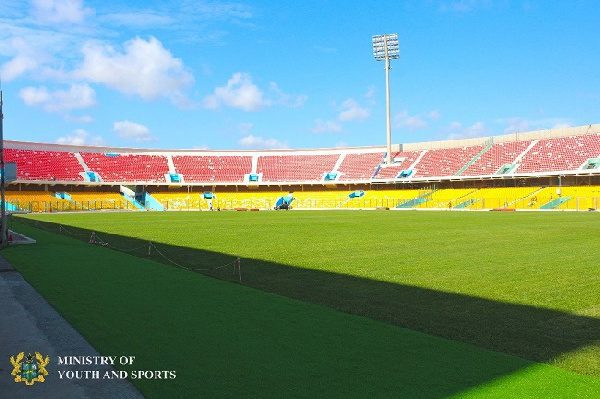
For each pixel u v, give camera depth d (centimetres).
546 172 6700
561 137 7675
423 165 8375
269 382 570
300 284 1217
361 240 2303
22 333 764
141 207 8088
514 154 7612
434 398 529
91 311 902
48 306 944
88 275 1300
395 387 558
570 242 2152
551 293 1105
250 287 1164
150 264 1510
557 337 777
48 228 3123
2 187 1942
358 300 1035
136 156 9300
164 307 938
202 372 601
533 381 579
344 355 664
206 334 758
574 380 585
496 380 581
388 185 8588
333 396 532
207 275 1342
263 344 710
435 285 1198
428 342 730
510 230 2828
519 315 916
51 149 8475
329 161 9538
